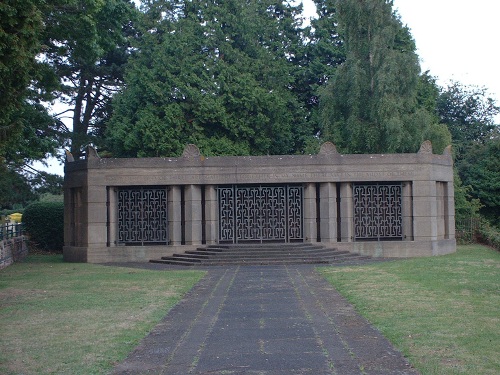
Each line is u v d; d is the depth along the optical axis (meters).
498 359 9.69
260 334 12.12
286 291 17.97
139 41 48.56
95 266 26.69
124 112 43.91
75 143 47.78
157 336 12.09
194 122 42.22
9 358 10.36
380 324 12.67
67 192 30.69
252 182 28.83
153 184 28.88
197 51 44.22
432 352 10.22
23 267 26.66
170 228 29.17
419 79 41.88
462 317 13.04
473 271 20.78
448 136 40.16
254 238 29.09
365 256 28.34
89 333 12.28
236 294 17.55
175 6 46.91
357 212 29.20
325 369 9.51
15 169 43.03
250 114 44.00
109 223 29.19
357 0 39.47
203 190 29.44
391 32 39.06
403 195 29.17
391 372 9.24
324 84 46.81
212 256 27.12
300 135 47.91
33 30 15.14
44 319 13.79
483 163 42.62
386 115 37.44
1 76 14.69
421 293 16.47
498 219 41.91
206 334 12.20
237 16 45.41
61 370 9.62
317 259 26.30
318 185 29.31
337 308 14.89
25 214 39.03
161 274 22.56
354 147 39.72
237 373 9.40
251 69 44.91
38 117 26.52
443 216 30.88
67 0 21.69
